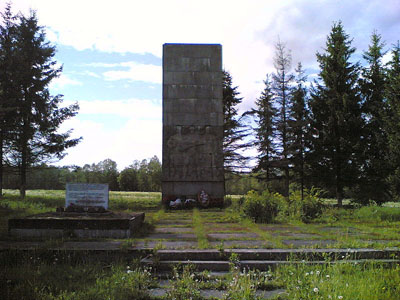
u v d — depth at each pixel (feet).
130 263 22.88
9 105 76.07
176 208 58.95
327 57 94.17
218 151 63.10
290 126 104.63
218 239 28.86
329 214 46.21
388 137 82.74
